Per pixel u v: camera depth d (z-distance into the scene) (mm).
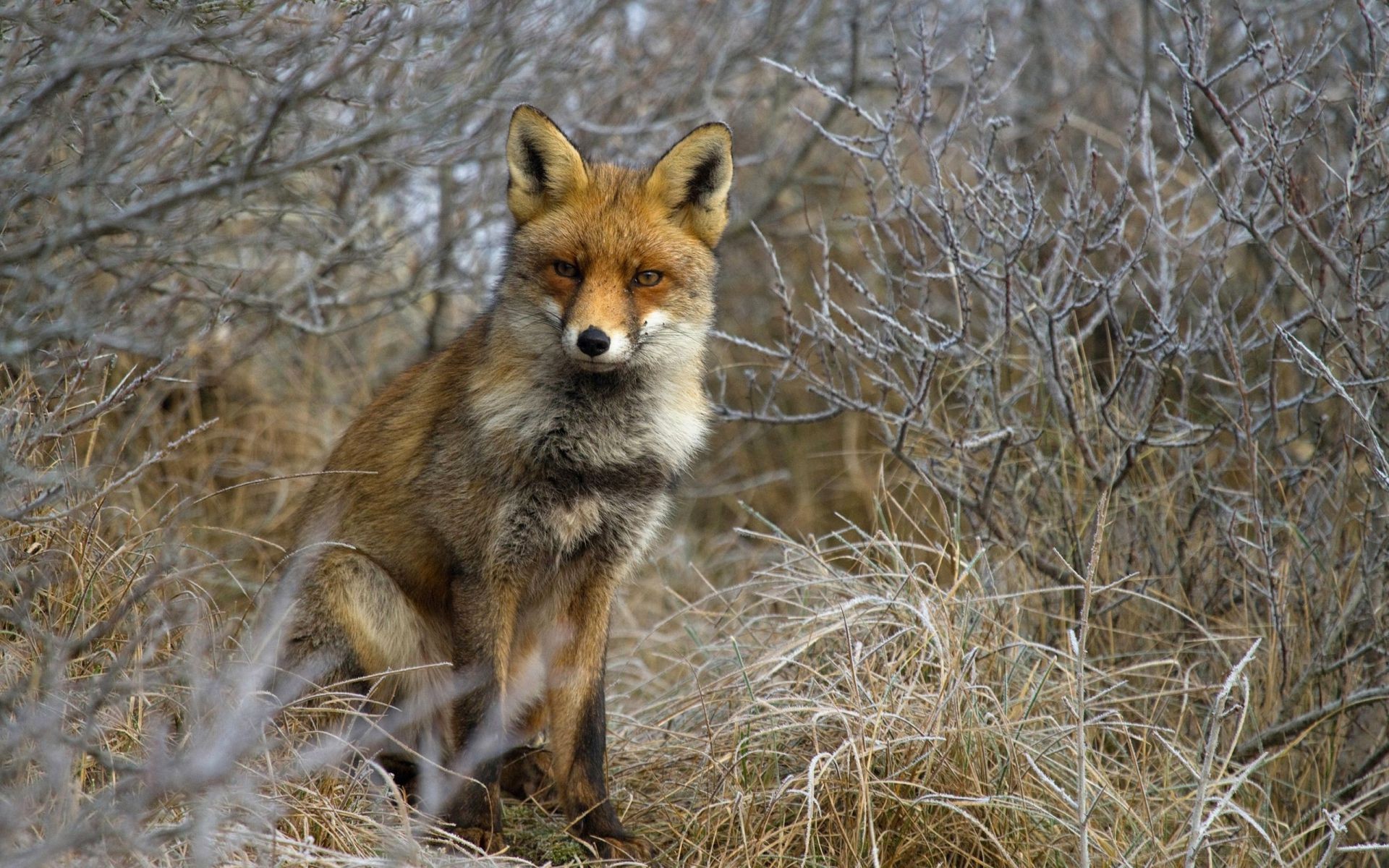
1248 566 9508
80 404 8125
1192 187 10469
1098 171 15570
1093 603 10086
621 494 8297
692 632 10266
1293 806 8906
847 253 17594
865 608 9203
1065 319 9859
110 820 5281
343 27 7816
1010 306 9836
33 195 6719
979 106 11188
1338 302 10070
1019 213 11242
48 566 7090
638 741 9461
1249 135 11398
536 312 8094
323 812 6758
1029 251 11008
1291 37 14195
